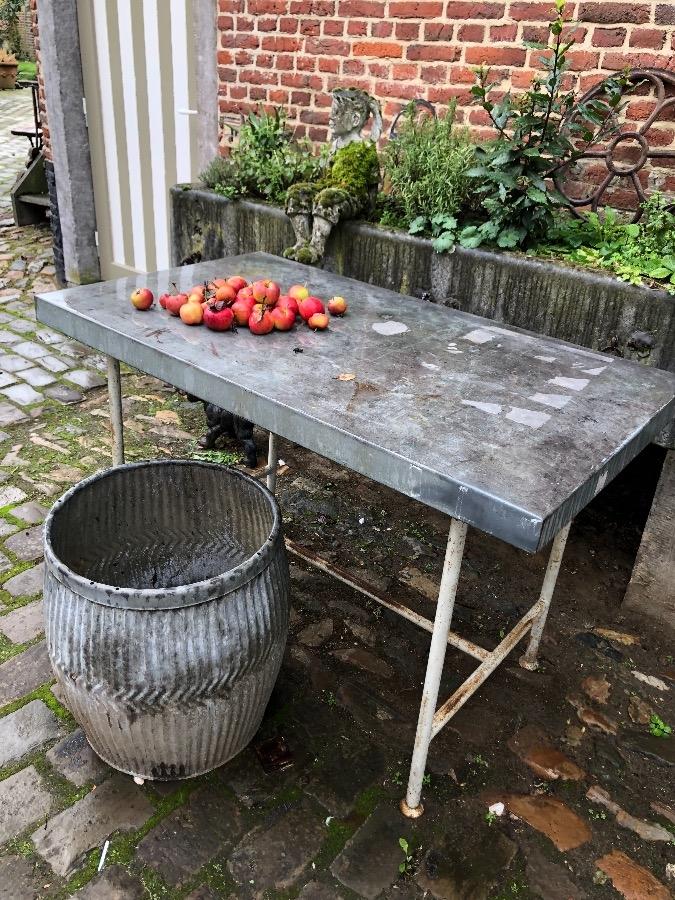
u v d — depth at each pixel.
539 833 2.04
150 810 2.02
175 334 2.30
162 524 2.39
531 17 3.47
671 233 2.93
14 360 4.70
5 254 6.90
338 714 2.39
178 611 1.76
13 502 3.29
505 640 2.34
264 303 2.33
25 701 2.34
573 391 2.06
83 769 2.13
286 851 1.94
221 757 2.08
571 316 2.90
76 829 1.96
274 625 1.96
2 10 19.34
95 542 2.27
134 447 3.80
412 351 2.29
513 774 2.22
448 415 1.86
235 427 3.66
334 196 3.41
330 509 3.48
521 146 3.13
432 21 3.79
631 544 3.37
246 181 4.11
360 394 1.95
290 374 2.05
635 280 2.73
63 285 6.22
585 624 2.86
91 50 5.30
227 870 1.89
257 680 1.96
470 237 3.19
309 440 1.83
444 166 3.32
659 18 3.15
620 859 1.99
